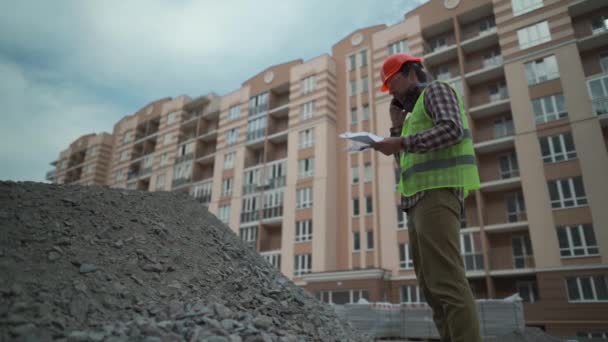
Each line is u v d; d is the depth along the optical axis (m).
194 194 41.12
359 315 18.25
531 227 21.59
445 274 2.22
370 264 27.28
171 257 5.09
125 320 3.45
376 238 27.39
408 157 2.56
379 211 27.73
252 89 39.66
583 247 20.00
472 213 24.98
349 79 33.28
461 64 27.42
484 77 27.12
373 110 31.08
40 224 4.73
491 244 24.05
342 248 29.08
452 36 30.12
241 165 37.28
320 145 31.75
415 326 17.92
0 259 3.70
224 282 5.05
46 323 2.99
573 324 19.09
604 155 20.66
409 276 24.97
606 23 23.61
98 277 3.96
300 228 30.50
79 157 62.88
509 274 21.95
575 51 23.02
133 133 53.59
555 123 22.48
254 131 37.88
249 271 5.79
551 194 21.56
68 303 3.36
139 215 6.10
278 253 31.16
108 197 6.48
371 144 2.41
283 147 36.81
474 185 2.35
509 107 25.59
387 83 2.83
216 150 40.06
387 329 18.00
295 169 32.59
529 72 24.22
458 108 2.38
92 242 4.70
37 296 3.32
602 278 19.20
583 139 21.42
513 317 15.30
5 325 2.83
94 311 3.42
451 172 2.34
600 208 20.02
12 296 3.20
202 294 4.50
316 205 30.09
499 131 26.27
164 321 3.43
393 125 3.11
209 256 5.66
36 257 3.96
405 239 25.95
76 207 5.58
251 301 4.80
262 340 3.41
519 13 25.58
